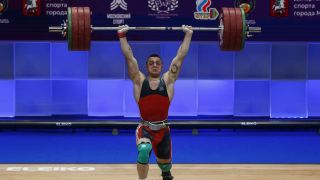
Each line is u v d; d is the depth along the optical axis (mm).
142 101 7297
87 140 11789
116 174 8820
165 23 11859
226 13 7930
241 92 13109
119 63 13047
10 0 11656
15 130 12609
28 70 12953
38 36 11758
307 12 11938
